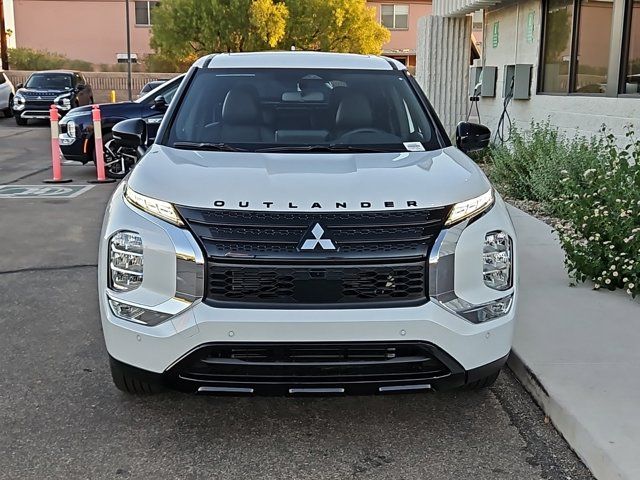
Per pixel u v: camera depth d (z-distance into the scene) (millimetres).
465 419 3770
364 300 3203
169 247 3221
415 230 3244
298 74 4852
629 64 8391
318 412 3844
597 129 8984
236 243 3184
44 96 22500
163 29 31156
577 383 3832
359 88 4766
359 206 3256
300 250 3160
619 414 3480
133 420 3727
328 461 3357
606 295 5309
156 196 3352
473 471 3273
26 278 6238
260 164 3762
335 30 32344
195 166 3689
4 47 33438
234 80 4773
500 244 3492
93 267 6602
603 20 8953
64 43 40688
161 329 3209
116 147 11664
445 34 14141
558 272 5914
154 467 3293
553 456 3406
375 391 3260
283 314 3137
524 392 4070
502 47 12695
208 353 3180
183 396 3990
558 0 10336
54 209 9320
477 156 12188
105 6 40406
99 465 3301
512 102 11930
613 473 3057
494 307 3404
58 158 11555
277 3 31797
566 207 6129
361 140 4387
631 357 4172
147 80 32562
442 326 3211
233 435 3594
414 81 4980
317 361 3193
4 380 4184
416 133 4504
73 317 5266
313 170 3646
